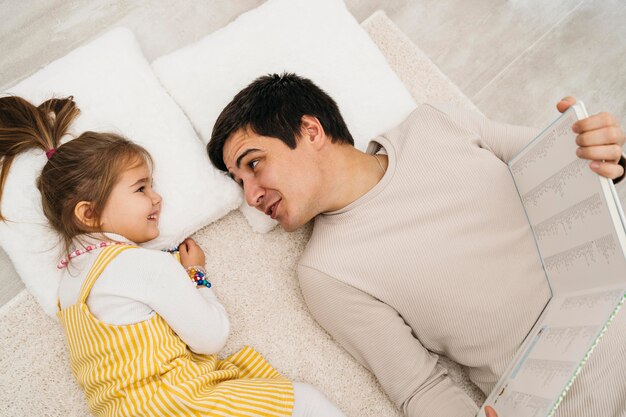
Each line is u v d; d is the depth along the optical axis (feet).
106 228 2.90
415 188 2.94
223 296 3.38
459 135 3.05
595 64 4.35
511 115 4.22
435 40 4.31
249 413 2.56
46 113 3.10
